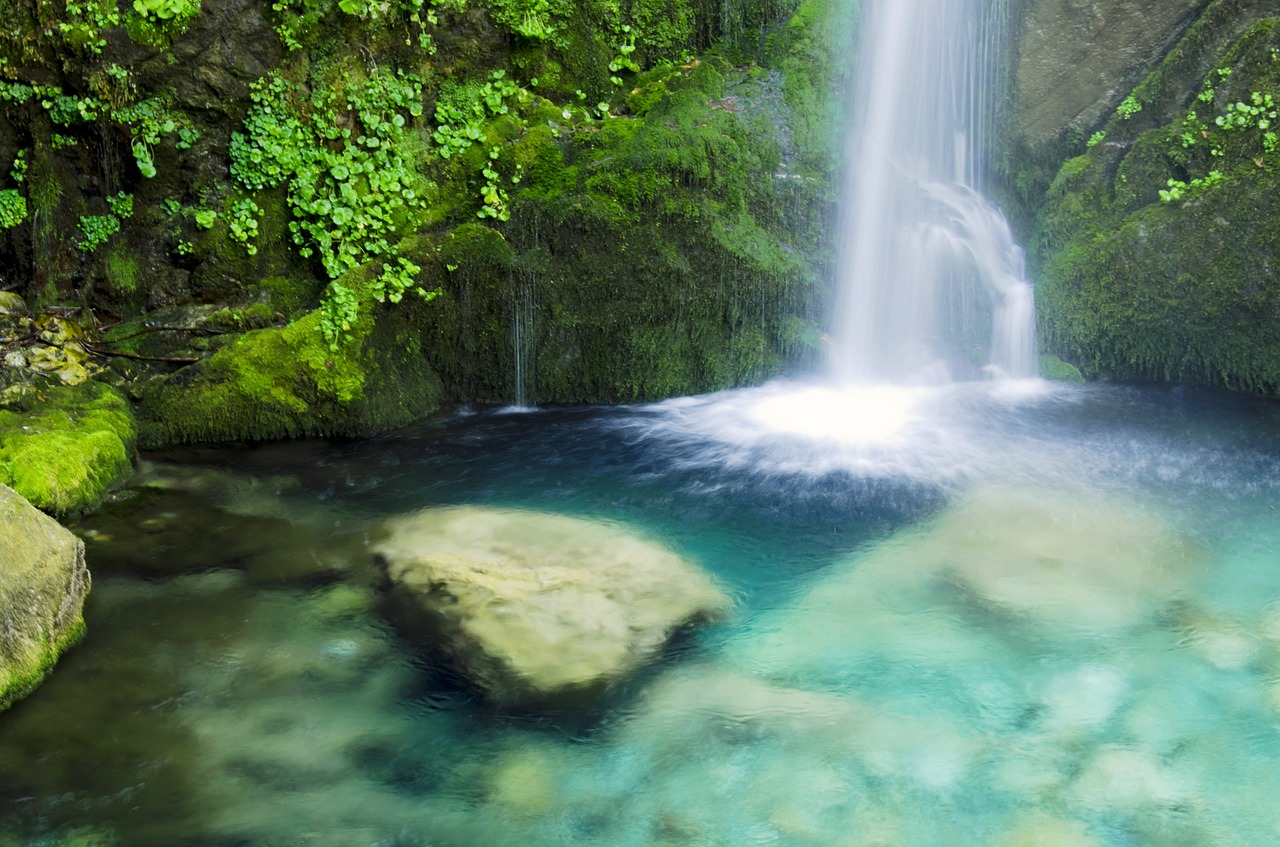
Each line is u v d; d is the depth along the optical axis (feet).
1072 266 26.30
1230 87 25.30
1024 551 18.42
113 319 25.68
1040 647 15.61
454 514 19.79
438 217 25.86
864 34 26.84
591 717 14.23
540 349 26.04
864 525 19.67
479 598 16.62
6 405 22.36
